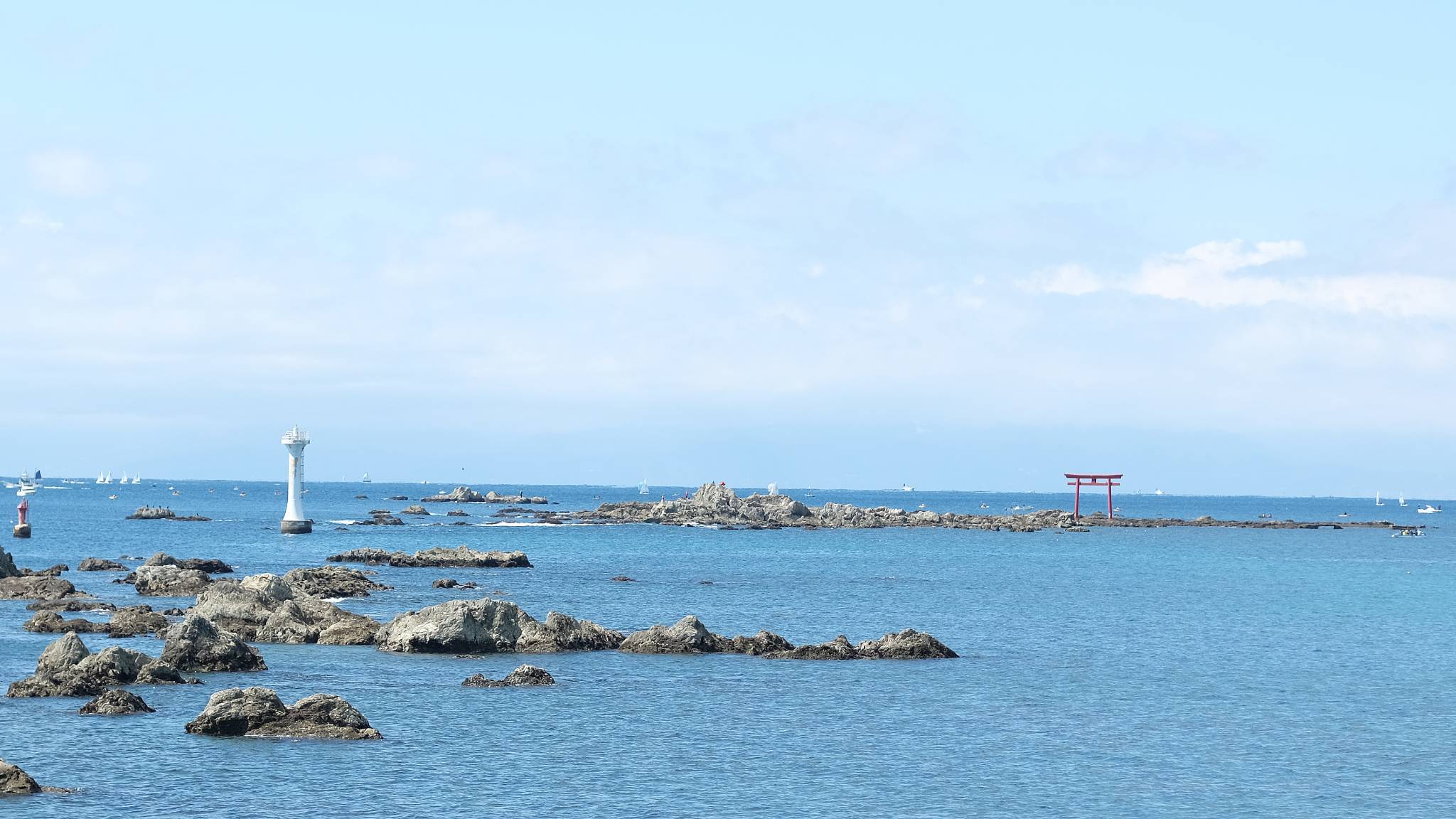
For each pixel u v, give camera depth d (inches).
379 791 1828.2
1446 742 2262.6
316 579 4530.0
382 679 2701.8
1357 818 1801.2
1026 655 3309.5
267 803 1750.7
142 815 1683.1
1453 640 3759.8
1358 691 2790.4
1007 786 1941.4
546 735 2204.7
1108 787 1939.0
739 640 3211.1
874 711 2469.2
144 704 2292.1
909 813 1793.8
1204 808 1836.9
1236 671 3068.4
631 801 1824.6
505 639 3147.1
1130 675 2967.5
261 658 2805.1
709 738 2213.3
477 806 1772.9
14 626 3427.7
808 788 1910.7
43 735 2073.1
